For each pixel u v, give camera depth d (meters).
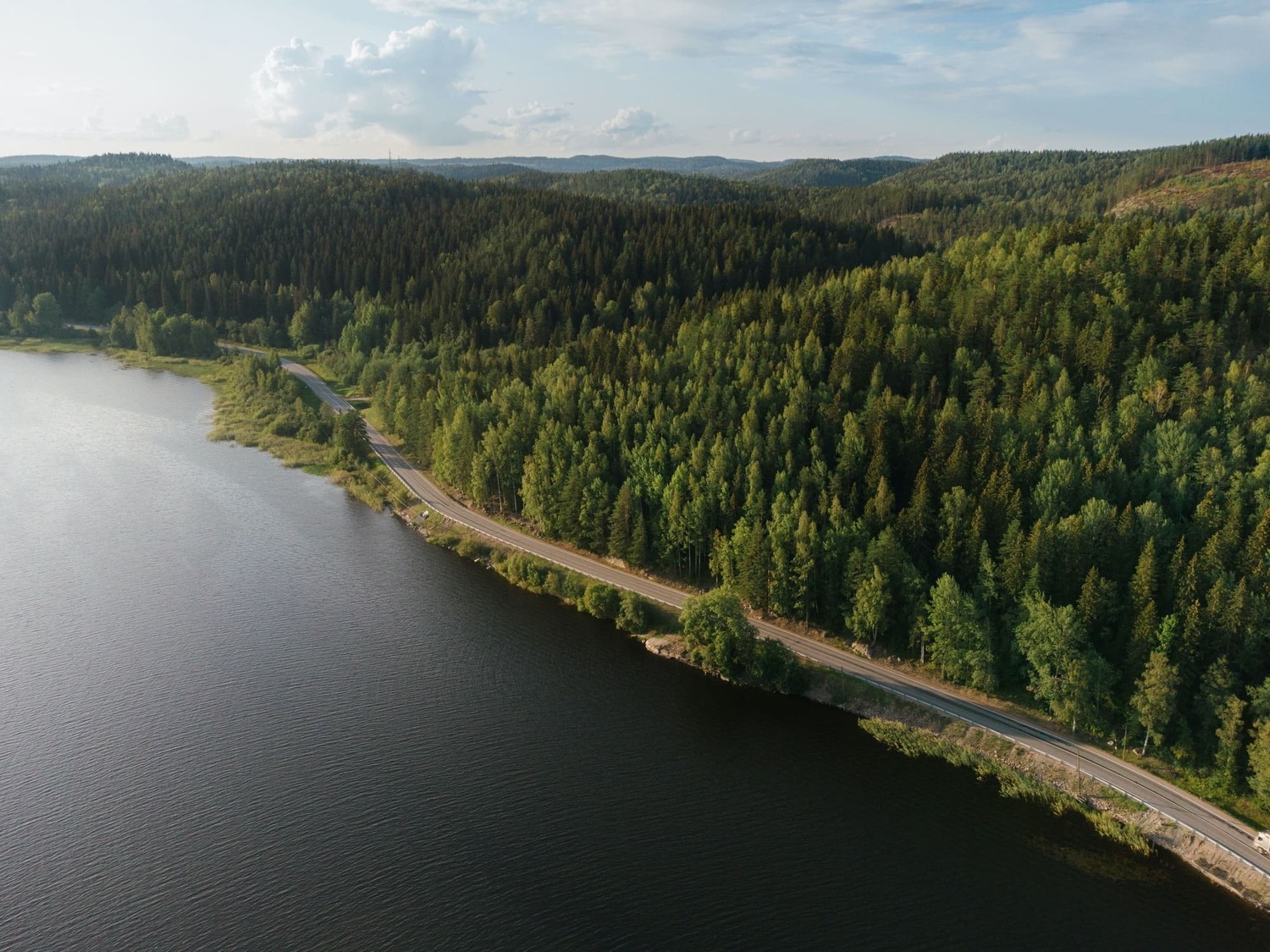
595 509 114.94
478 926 59.41
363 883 63.03
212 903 61.12
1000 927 58.97
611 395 134.25
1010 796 72.06
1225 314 114.25
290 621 102.62
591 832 68.56
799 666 89.56
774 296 155.62
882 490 94.56
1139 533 83.94
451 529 130.50
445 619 104.31
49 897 61.44
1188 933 58.06
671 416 120.25
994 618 85.69
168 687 87.69
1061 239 147.12
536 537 126.38
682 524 105.31
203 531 130.00
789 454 104.50
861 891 62.31
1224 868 62.38
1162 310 115.31
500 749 79.12
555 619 105.19
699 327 150.12
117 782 73.31
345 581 114.56
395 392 181.50
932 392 112.50
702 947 57.59
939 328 125.50
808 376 122.44
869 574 89.69
